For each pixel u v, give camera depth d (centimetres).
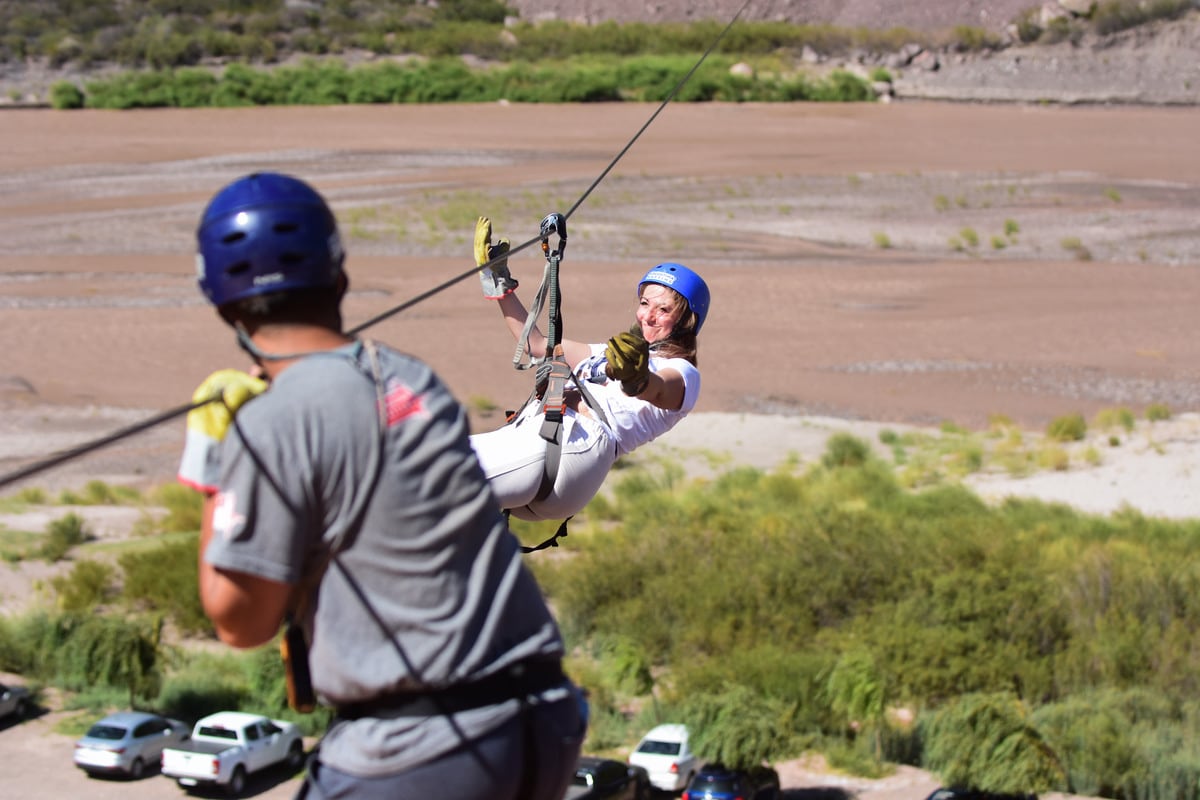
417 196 12569
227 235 325
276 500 306
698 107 18088
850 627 4112
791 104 18350
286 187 334
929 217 11856
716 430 6706
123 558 4797
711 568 4566
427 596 314
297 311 331
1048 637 3944
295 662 334
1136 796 3075
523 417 534
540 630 335
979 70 19688
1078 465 6184
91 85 17325
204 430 324
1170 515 5509
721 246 10669
